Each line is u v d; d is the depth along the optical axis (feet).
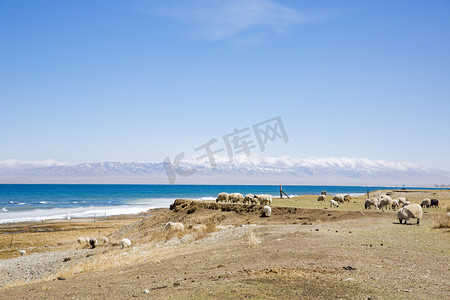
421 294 28.09
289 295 27.09
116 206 395.14
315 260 42.27
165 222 166.09
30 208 364.17
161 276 41.63
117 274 46.98
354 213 117.91
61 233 185.16
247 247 61.41
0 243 155.84
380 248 50.65
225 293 27.89
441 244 53.78
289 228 87.35
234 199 179.42
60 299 32.32
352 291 28.27
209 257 54.13
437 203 149.38
